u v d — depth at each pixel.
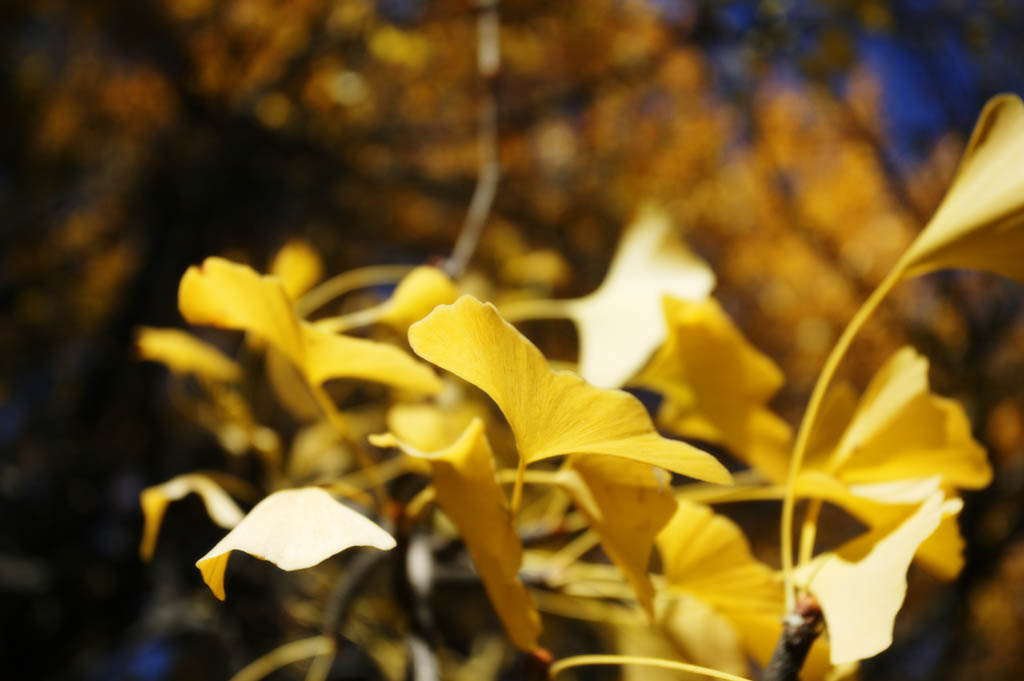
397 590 0.41
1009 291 2.14
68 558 1.51
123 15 2.20
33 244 2.68
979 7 1.88
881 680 2.24
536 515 0.55
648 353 0.44
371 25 2.18
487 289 0.67
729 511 2.79
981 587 2.24
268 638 0.94
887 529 0.36
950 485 0.38
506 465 0.59
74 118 2.59
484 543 0.35
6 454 1.97
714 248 3.56
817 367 3.42
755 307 3.68
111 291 2.58
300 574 0.84
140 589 1.51
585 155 2.84
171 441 1.74
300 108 2.29
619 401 0.32
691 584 0.38
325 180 2.27
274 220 2.34
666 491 0.35
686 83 2.76
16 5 2.49
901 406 0.39
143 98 2.39
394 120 2.67
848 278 2.98
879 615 0.34
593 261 2.49
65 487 1.72
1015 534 2.09
